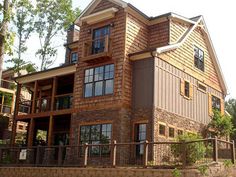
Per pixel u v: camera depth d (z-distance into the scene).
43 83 26.77
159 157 18.12
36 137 27.86
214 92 25.53
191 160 13.68
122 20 20.36
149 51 19.23
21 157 19.31
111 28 20.64
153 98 18.80
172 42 21.39
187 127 21.41
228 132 23.75
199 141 13.43
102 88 20.23
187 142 13.45
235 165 14.49
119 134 18.66
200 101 23.41
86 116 20.53
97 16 21.23
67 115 22.78
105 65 20.45
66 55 28.19
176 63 21.30
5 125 32.91
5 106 34.91
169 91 20.20
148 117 18.75
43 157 18.83
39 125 26.98
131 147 18.83
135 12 20.86
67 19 34.94
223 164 13.70
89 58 20.50
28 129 26.50
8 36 11.32
